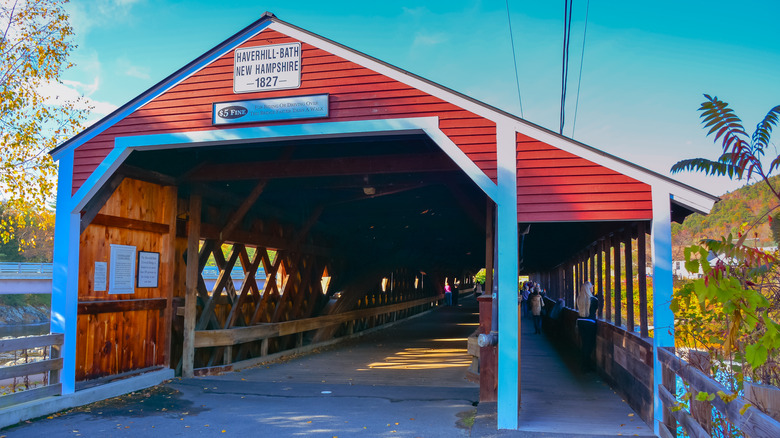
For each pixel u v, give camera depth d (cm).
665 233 556
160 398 705
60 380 656
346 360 1077
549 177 585
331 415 626
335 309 1388
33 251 4572
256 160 902
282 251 1122
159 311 832
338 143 783
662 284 544
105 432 551
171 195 847
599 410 638
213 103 673
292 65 658
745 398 265
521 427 558
